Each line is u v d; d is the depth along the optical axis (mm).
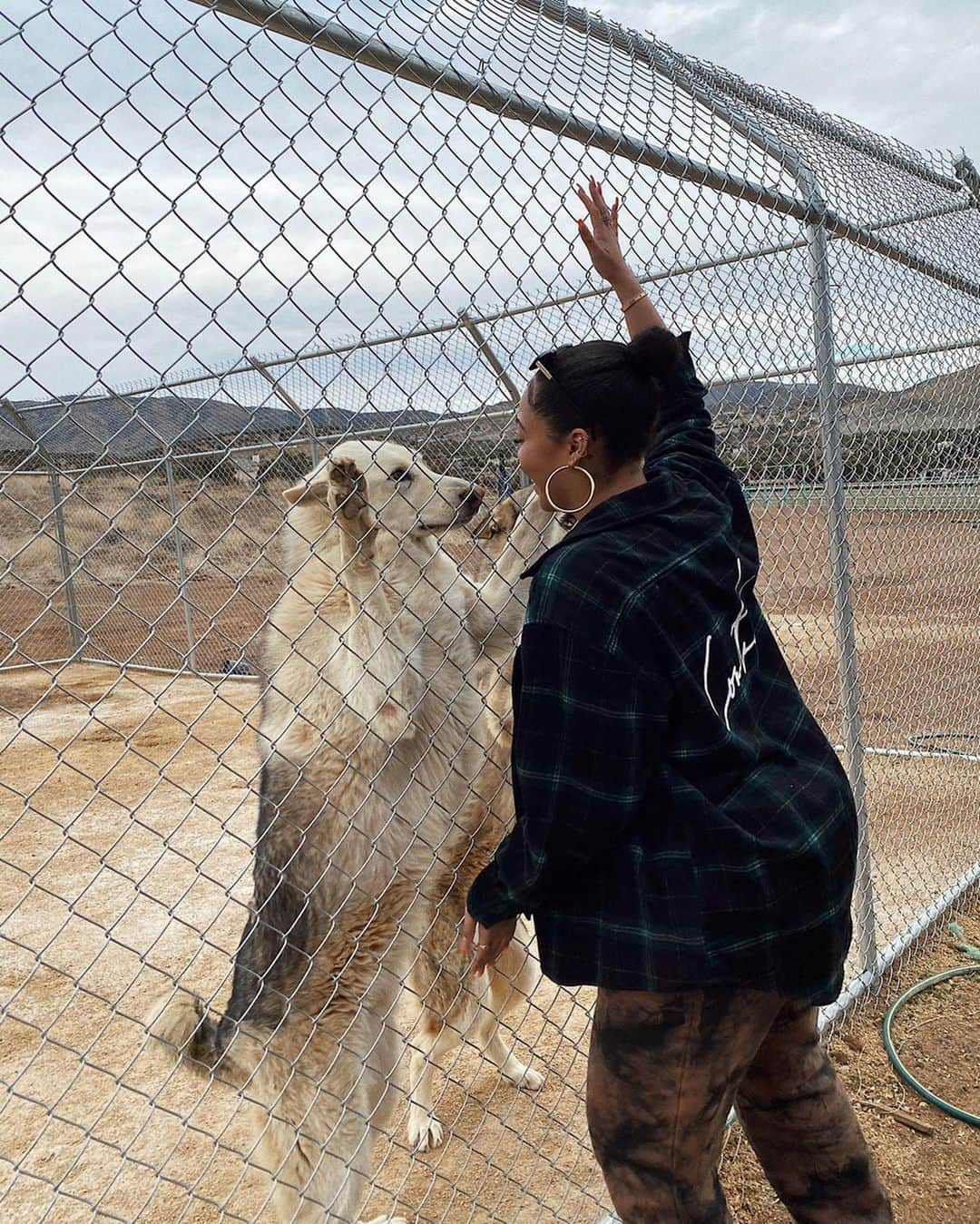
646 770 1589
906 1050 3449
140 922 4930
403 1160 3090
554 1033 3850
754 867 1595
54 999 4125
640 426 1820
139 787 7230
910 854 4766
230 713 9461
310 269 1705
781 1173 2018
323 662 2713
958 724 7035
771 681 1928
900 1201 2732
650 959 1555
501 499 3139
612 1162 1709
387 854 2768
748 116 3246
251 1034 2596
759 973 1597
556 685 1562
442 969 2820
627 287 2400
